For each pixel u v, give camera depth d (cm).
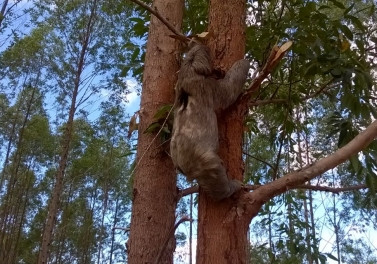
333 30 464
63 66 1560
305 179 313
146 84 514
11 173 2191
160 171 474
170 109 422
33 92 1844
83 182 2347
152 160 476
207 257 300
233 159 329
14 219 2328
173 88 509
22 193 2295
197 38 384
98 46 1523
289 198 743
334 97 506
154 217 460
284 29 469
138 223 461
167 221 468
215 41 367
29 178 2305
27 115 1923
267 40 487
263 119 849
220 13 372
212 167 307
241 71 353
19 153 2073
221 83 345
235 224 304
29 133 2052
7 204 2145
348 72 428
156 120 478
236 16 370
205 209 316
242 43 371
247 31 501
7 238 2262
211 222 309
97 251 2636
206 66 350
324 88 538
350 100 439
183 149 327
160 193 469
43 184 2372
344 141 459
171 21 532
